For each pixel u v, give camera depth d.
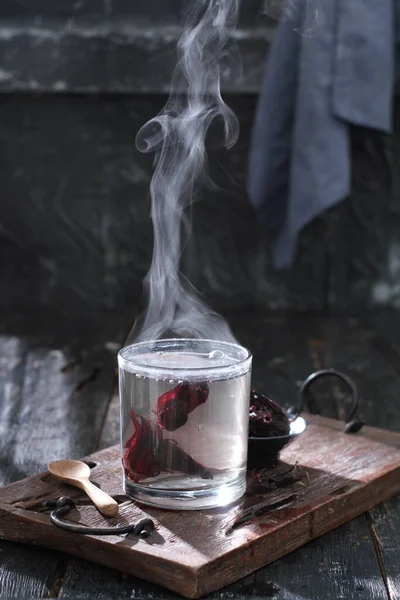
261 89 2.04
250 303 2.29
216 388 0.77
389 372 1.58
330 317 2.18
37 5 2.14
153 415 0.78
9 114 2.17
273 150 1.96
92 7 2.15
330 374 1.06
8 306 2.27
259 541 0.73
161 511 0.78
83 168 2.20
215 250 2.24
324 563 0.76
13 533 0.78
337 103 1.84
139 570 0.71
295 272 2.28
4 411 1.29
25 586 0.71
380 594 0.71
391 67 1.86
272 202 2.02
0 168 2.20
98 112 2.17
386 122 1.86
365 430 1.04
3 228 2.23
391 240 2.26
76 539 0.74
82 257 2.25
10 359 1.64
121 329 1.97
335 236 2.26
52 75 2.07
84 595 0.70
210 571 0.69
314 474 0.89
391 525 0.85
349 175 2.08
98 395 1.39
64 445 1.13
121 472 0.88
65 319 2.09
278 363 1.65
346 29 1.83
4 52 2.06
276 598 0.70
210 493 0.79
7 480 1.00
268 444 0.86
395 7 1.88
